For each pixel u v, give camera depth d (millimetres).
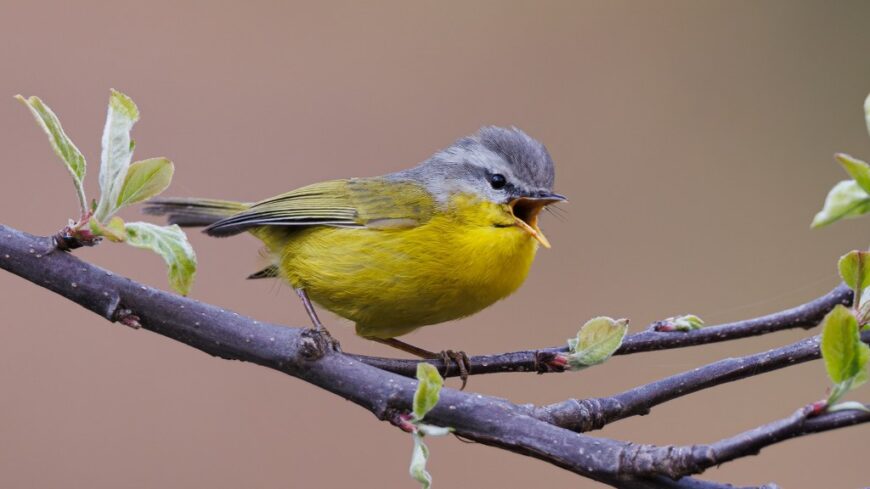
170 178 2566
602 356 2582
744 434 2543
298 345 2572
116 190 2566
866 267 2561
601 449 2553
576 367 2582
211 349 2574
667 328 2598
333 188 2637
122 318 2570
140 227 2568
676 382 2576
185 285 2572
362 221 2631
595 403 2572
